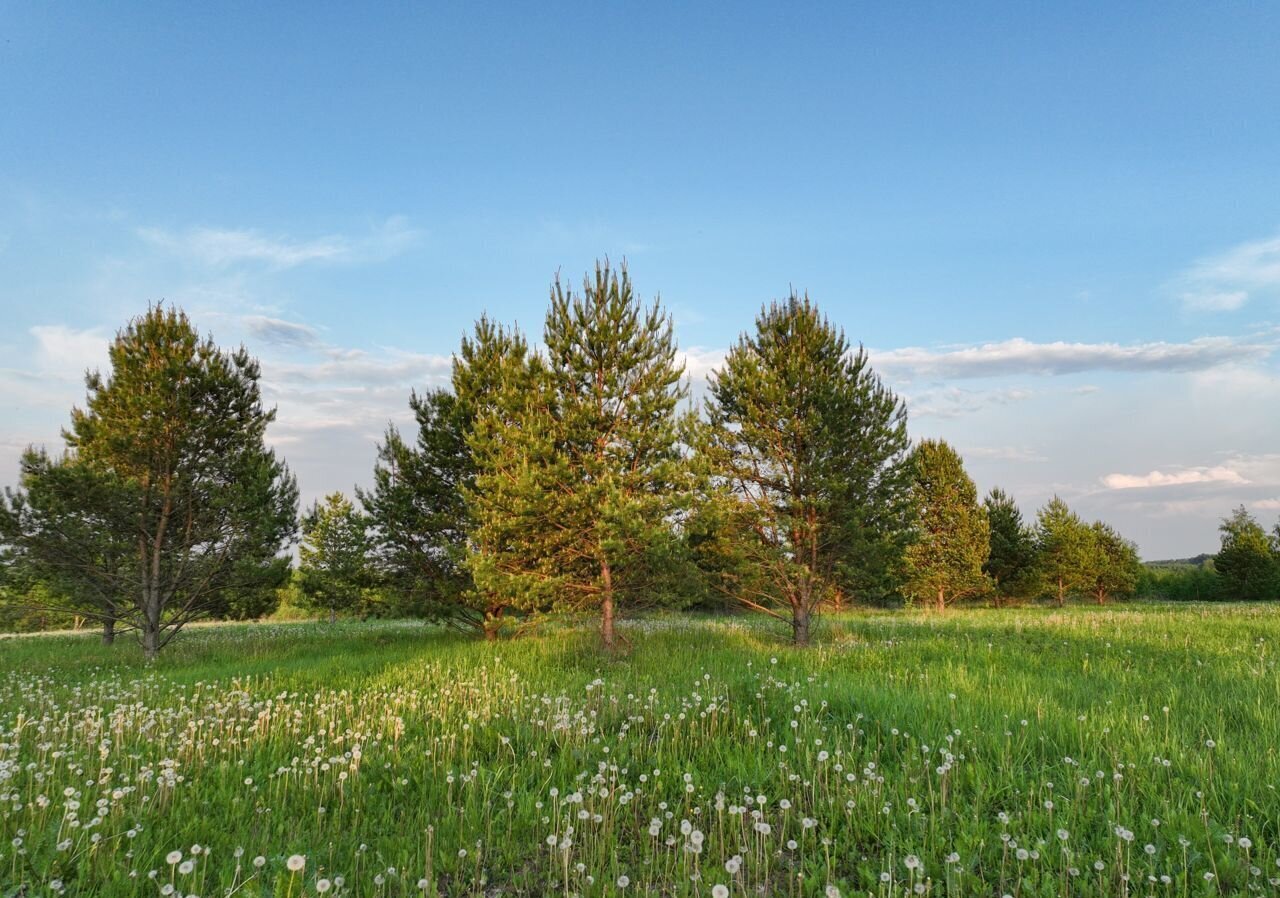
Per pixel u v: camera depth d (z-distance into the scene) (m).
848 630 19.38
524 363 16.80
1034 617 24.25
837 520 15.91
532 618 15.14
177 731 8.06
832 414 15.84
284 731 7.98
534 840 5.14
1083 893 4.11
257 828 5.36
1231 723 7.68
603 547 13.52
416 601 19.33
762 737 7.42
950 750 6.63
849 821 5.16
